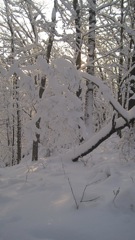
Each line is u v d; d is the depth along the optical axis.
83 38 10.52
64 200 4.57
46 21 8.56
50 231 3.59
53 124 7.57
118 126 7.37
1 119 15.60
